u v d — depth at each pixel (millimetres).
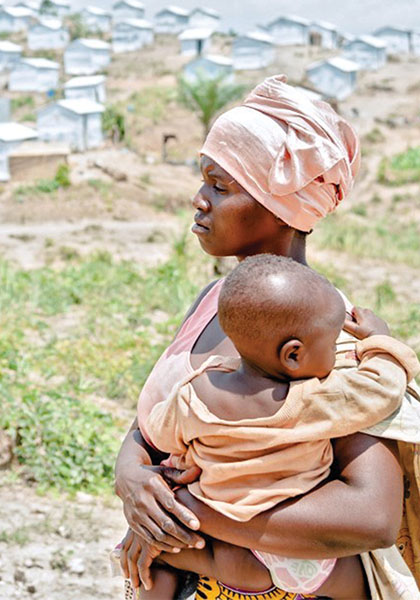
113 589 5086
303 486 1862
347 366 1982
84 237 25859
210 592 2076
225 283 1925
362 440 1899
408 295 16922
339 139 2168
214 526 1935
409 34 79688
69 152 36812
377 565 2006
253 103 2201
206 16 93750
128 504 2094
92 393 8891
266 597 2002
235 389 1927
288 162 2111
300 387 1877
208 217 2227
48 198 32250
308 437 1848
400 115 52750
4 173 35312
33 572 5215
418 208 35000
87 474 6781
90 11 100125
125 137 45875
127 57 78500
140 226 28594
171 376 2268
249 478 1900
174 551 2025
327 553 1859
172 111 51750
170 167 41000
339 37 90375
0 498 6281
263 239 2221
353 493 1852
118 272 16953
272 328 1842
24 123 52344
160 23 93750
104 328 11734
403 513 2113
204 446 1958
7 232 26984
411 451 2033
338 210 31375
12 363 8875
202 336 2281
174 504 1982
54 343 10594
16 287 14234
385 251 22047
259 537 1881
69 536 5742
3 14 96188
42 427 7020
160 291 14867
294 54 74812
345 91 58000
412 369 1978
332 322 1884
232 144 2150
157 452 2332
